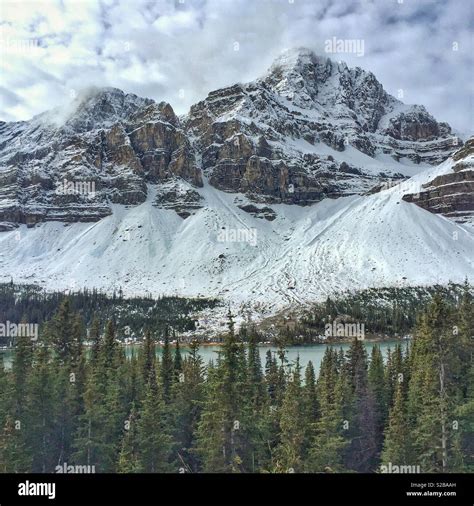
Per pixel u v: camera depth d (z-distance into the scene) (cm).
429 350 5488
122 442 5675
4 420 5938
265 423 6344
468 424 5353
